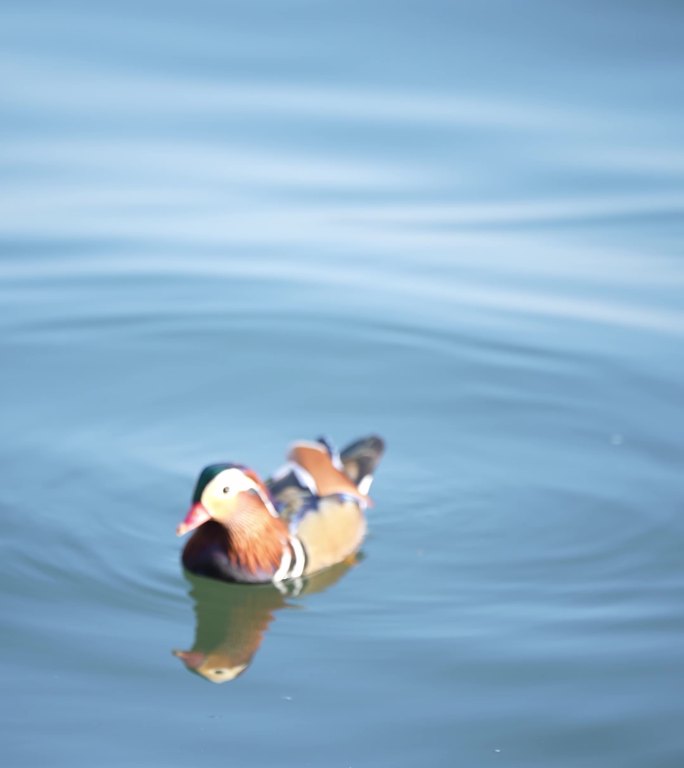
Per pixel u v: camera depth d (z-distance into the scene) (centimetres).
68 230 2058
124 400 1692
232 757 1120
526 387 1731
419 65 2700
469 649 1267
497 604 1340
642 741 1138
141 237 2052
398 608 1341
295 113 2472
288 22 2906
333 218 2128
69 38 2777
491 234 2089
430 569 1405
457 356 1792
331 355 1792
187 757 1116
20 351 1777
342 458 1513
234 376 1752
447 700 1194
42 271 1953
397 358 1792
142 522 1471
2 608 1314
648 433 1634
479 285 1955
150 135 2370
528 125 2442
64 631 1288
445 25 2898
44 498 1495
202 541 1401
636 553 1420
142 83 2584
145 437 1623
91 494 1508
